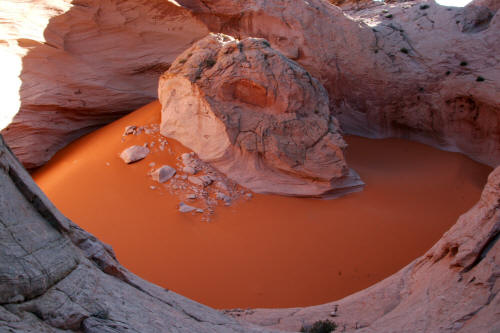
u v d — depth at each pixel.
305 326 9.05
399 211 17.52
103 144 19.52
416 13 29.61
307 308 10.81
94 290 4.73
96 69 22.92
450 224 16.78
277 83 18.77
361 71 27.80
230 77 18.55
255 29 27.31
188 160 18.05
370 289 10.72
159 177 16.84
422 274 9.20
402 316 7.70
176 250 14.11
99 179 16.94
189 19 25.64
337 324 8.84
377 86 27.91
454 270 7.65
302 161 18.11
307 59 27.28
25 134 20.11
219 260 13.87
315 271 13.61
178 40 25.67
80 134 23.16
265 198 17.22
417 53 27.55
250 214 16.23
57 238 4.93
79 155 19.38
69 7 21.50
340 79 28.02
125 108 24.56
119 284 5.49
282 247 14.64
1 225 4.07
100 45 23.08
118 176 17.09
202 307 7.23
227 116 18.20
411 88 27.42
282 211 16.64
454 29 27.09
